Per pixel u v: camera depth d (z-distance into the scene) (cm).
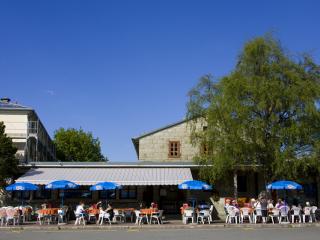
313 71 3288
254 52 3253
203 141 3319
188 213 2948
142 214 2964
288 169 3078
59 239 2031
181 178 3203
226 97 3180
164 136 3894
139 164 3516
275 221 3075
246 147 3120
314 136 3156
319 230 2405
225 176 3491
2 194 3484
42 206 3192
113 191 3588
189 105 3372
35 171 3375
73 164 3500
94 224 2905
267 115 3169
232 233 2253
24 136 4312
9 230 2603
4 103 4781
